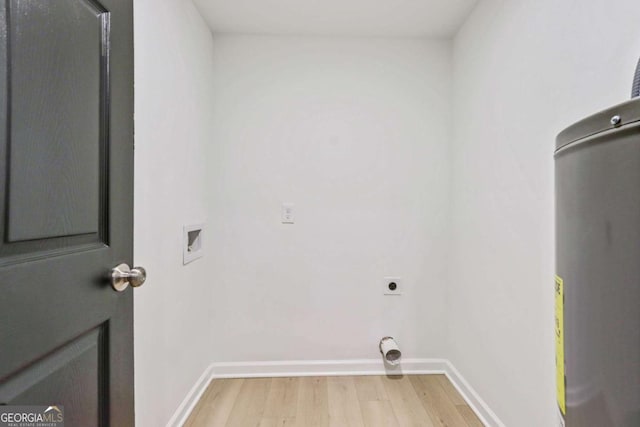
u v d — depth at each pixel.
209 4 1.69
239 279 2.00
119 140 0.79
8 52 0.51
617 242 0.41
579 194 0.48
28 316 0.54
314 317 2.03
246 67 1.99
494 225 1.51
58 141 0.61
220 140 1.98
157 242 1.30
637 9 0.82
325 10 1.75
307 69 2.00
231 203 1.99
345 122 2.02
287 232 2.02
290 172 2.01
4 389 0.50
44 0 0.57
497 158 1.49
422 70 2.02
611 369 0.41
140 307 1.18
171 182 1.43
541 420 1.18
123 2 0.81
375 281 2.03
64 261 0.62
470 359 1.73
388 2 1.68
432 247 2.02
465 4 1.70
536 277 1.21
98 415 0.73
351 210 2.03
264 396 1.77
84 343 0.69
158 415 1.32
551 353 1.13
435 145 2.02
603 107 0.92
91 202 0.70
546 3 1.16
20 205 0.53
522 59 1.30
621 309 0.40
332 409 1.65
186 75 1.59
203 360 1.86
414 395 1.78
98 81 0.72
